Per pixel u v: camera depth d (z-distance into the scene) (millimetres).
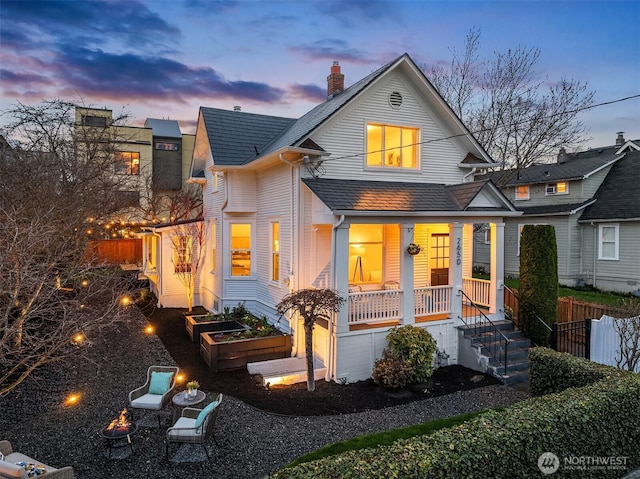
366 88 11242
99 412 7188
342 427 6938
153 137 35469
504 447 4227
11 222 6676
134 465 5586
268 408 7680
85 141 13711
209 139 14375
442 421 7094
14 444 6020
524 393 8656
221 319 12383
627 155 22125
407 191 11289
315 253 11102
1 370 8031
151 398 6836
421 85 12172
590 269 20469
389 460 3680
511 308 12852
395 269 12500
